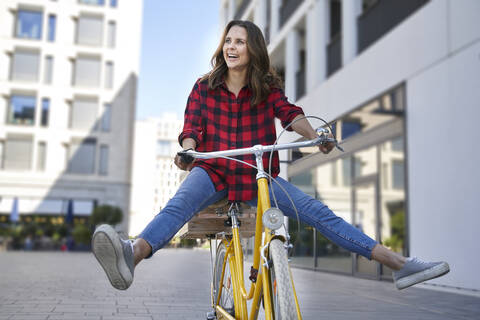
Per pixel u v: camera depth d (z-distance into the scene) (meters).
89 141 36.50
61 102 36.34
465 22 7.01
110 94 37.06
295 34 13.98
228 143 2.56
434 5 7.71
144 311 4.32
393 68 8.80
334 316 4.33
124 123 37.06
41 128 35.84
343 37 10.98
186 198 2.34
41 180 35.47
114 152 36.72
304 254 11.44
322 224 2.33
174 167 3.37
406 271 2.18
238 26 2.61
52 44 36.50
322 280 8.27
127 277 2.03
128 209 36.91
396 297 5.86
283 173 9.07
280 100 2.62
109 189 36.38
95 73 37.09
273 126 2.63
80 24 37.09
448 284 7.07
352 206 10.19
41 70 36.22
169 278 8.18
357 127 10.08
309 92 12.46
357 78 10.09
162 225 2.24
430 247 7.57
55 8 36.72
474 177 6.71
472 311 4.74
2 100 35.56
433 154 7.61
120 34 37.62
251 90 2.60
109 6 37.59
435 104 7.61
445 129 7.34
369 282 7.92
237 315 2.55
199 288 6.59
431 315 4.47
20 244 29.86
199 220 2.97
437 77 7.58
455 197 7.06
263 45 2.59
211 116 2.59
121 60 37.47
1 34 35.75
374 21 10.01
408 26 8.39
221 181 2.47
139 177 41.06
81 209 35.62
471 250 6.70
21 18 36.28
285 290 1.86
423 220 7.77
